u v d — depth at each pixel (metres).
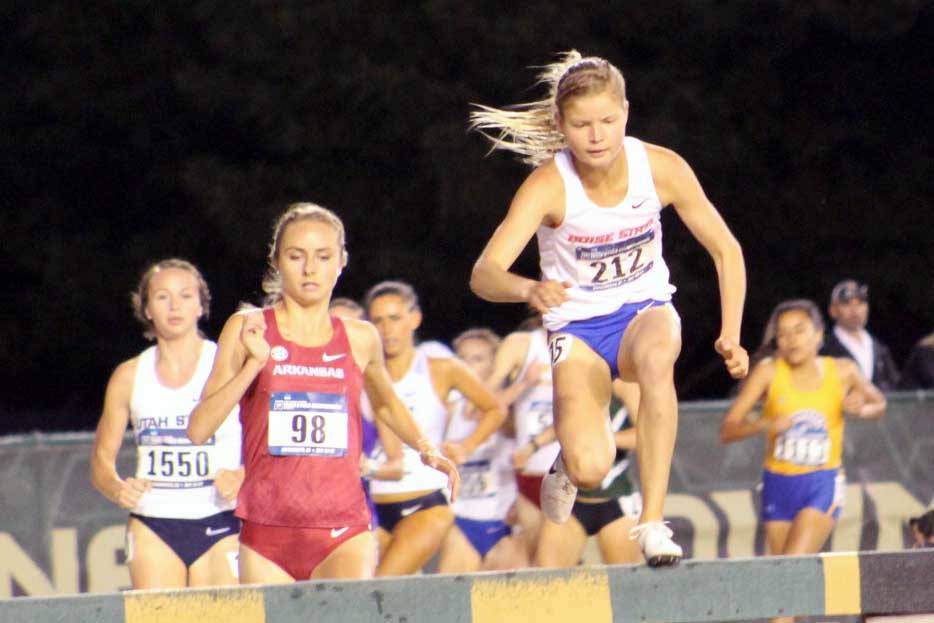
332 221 18.33
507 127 17.77
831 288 68.12
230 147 80.31
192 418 17.73
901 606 16.11
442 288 68.88
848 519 33.09
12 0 80.75
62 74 79.62
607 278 17.11
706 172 66.44
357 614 14.73
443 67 69.19
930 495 33.44
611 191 16.78
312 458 17.95
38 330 81.62
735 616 15.63
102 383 84.56
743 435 29.72
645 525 15.67
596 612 15.29
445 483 27.55
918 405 33.62
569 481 17.34
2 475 29.39
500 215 65.12
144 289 22.88
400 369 27.92
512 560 30.17
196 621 14.36
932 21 68.44
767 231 68.00
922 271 67.81
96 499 29.73
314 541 18.05
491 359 33.03
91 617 14.14
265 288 20.83
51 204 82.94
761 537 32.28
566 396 16.72
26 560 29.39
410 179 71.19
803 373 29.56
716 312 67.38
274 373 17.98
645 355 16.36
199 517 22.78
